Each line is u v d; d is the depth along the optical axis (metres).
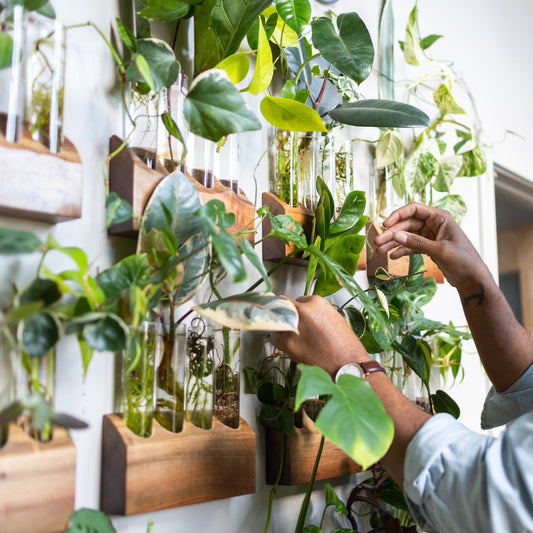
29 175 0.72
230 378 1.01
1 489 0.66
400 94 1.75
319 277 1.17
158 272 0.79
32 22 0.77
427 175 1.58
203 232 0.93
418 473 0.80
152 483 0.84
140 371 0.85
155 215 0.87
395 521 1.18
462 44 2.06
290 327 0.81
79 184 0.78
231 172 1.07
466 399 1.86
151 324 0.86
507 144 2.27
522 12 2.51
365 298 0.95
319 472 1.16
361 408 0.73
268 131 1.25
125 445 0.83
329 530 1.29
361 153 1.54
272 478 1.14
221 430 0.97
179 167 0.96
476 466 0.76
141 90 0.93
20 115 0.73
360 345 0.93
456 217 1.71
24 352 0.68
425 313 1.70
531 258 3.22
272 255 1.17
